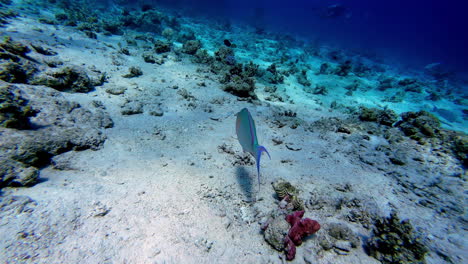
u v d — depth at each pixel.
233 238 3.73
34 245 2.83
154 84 11.34
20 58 7.93
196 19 37.84
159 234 3.45
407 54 51.72
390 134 8.38
